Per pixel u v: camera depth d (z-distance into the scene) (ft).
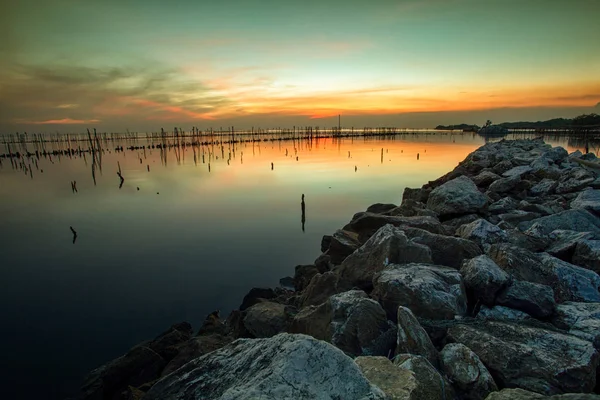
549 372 13.84
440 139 527.40
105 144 488.44
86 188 152.76
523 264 22.40
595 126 437.17
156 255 73.92
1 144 517.14
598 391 14.11
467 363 14.40
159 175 191.31
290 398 7.36
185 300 54.39
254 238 84.12
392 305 19.83
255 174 187.32
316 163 230.48
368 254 26.66
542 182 52.29
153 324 47.62
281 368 7.87
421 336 15.76
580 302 19.79
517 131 586.04
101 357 40.37
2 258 73.15
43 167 237.45
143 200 127.24
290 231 89.20
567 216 33.32
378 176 169.78
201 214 106.63
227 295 55.93
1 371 38.06
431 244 26.99
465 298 20.35
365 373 12.30
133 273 64.90
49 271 66.13
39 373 37.60
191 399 8.79
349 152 305.73
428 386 12.55
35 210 114.52
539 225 32.07
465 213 39.86
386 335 17.38
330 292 26.76
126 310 51.52
